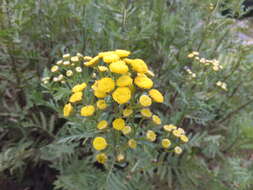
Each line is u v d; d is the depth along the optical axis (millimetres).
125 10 249
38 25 273
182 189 217
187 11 306
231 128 270
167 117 236
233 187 221
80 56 187
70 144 206
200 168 209
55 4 273
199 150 275
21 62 279
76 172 197
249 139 244
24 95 267
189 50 285
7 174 233
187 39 290
